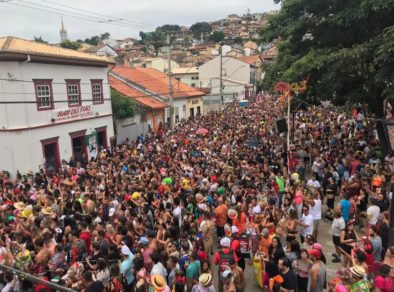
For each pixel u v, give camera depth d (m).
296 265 7.93
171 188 13.56
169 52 29.08
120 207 11.67
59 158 22.83
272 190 12.66
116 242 9.08
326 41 18.12
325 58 15.77
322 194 15.30
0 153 20.42
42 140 21.53
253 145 22.30
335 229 10.09
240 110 45.03
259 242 9.59
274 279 7.54
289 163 16.81
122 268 7.99
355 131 24.92
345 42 17.77
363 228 12.05
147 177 14.99
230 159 18.30
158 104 37.09
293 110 24.41
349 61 15.41
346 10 15.85
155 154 21.14
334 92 18.31
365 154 18.03
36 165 21.08
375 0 14.50
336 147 19.53
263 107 46.97
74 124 24.14
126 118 31.20
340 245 9.78
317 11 17.69
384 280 7.02
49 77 21.95
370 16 15.55
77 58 23.44
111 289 7.50
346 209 11.20
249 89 74.12
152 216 11.21
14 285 6.95
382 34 15.21
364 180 13.42
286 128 17.17
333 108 38.53
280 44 23.38
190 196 12.08
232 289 7.25
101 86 27.06
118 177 15.40
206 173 15.62
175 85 46.94
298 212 11.34
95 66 26.22
